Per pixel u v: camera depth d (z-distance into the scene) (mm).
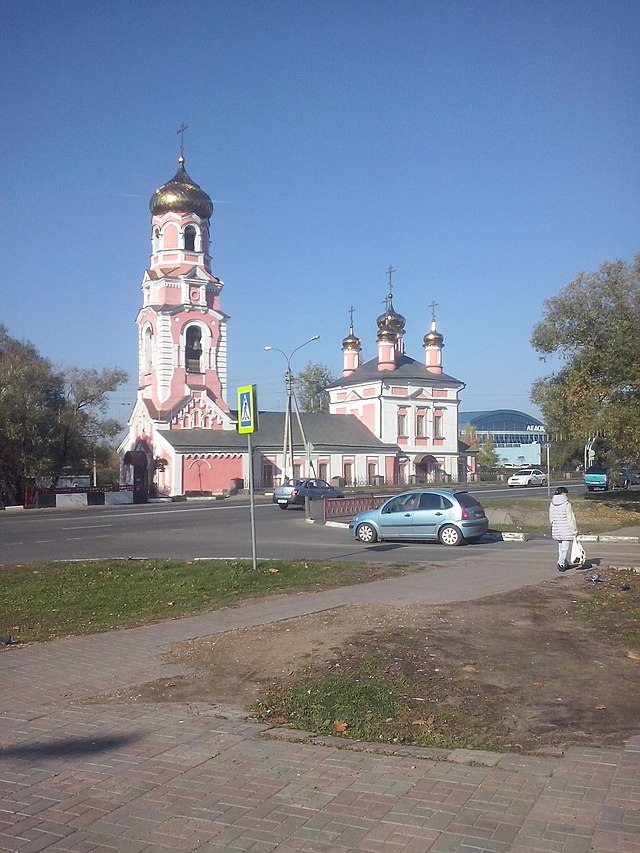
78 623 11797
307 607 11977
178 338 62938
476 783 5309
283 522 33312
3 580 16344
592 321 33344
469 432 107688
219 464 62219
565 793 5102
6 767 5871
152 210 64375
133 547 24031
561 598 12516
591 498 39156
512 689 7648
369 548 21953
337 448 70250
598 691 7578
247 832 4719
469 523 22297
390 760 5785
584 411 29625
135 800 5219
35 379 52750
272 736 6383
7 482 52500
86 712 7203
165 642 9992
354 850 4461
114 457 77500
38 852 4543
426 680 7902
